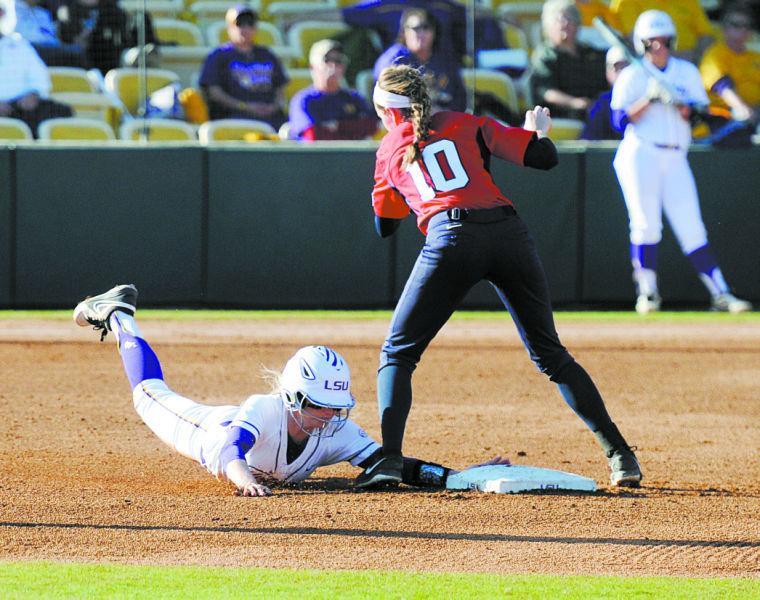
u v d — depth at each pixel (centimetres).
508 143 1772
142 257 4672
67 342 3791
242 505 1738
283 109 4953
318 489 1873
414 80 1789
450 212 1750
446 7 4834
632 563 1457
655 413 2733
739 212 4719
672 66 4359
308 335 3950
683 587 1336
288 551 1492
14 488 1859
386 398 1814
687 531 1617
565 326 4244
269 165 4678
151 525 1619
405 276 4734
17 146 4603
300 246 4712
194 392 2895
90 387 2992
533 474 1881
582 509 1736
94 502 1761
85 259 4659
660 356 3597
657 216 4509
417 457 2216
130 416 2606
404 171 1795
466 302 4828
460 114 1805
